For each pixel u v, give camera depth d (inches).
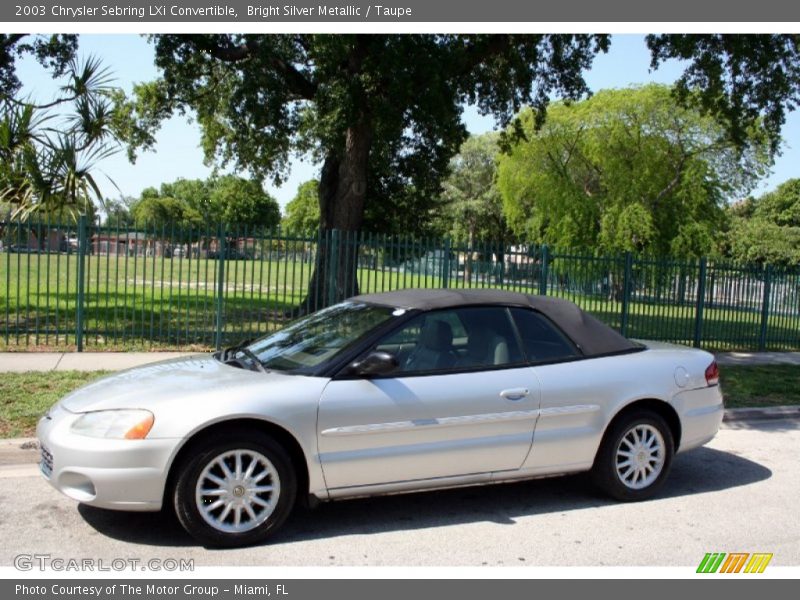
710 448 301.9
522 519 204.2
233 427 175.3
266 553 174.7
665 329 629.3
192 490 170.9
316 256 519.5
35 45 607.2
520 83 603.5
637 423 220.2
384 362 185.8
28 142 451.2
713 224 1453.0
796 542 192.2
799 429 346.6
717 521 207.5
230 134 865.5
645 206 1401.3
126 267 468.8
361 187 633.6
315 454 180.4
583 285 593.9
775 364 553.9
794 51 578.6
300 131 677.9
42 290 798.5
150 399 175.3
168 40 617.3
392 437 187.6
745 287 663.8
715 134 1355.8
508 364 205.6
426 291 221.0
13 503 205.0
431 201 876.0
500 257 553.0
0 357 412.2
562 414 206.8
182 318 612.4
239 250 499.8
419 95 548.4
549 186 1481.3
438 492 227.3
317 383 184.1
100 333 498.0
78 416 176.9
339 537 186.5
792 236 2234.3
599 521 204.4
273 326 574.9
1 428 261.9
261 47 578.2
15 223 440.5
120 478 166.7
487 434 198.2
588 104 1433.3
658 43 601.0
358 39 560.4
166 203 2815.0
